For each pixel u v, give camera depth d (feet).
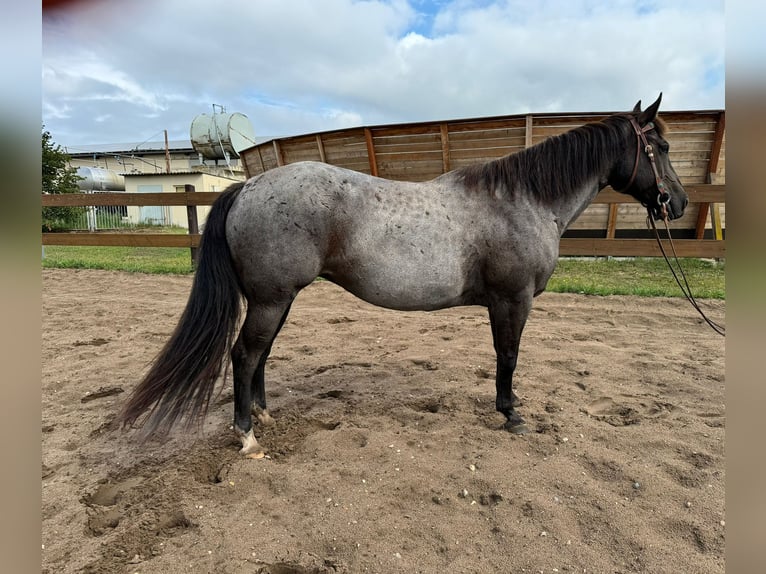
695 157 27.35
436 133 28.27
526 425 9.74
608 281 24.52
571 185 9.59
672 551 6.35
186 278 26.40
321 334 16.85
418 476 7.92
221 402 11.30
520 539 6.55
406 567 6.06
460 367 13.24
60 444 9.20
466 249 8.87
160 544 6.48
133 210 82.64
